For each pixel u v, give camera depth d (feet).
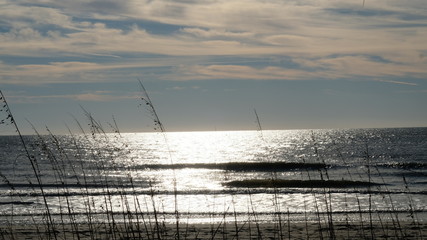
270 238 41.32
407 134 591.37
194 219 56.44
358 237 39.73
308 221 53.06
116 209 61.46
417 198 73.56
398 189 90.63
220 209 65.51
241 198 78.28
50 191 85.56
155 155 260.21
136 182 101.50
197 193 85.20
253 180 104.12
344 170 145.79
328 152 252.21
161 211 61.67
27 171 137.08
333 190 86.94
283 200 74.79
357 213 59.11
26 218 55.52
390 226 46.52
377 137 497.87
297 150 286.25
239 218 57.26
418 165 152.15
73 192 81.15
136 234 36.45
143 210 61.46
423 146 314.96
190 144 437.99
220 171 155.22
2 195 79.82
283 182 99.81
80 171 112.47
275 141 448.65
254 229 46.83
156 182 108.68
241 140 517.96
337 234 41.88
